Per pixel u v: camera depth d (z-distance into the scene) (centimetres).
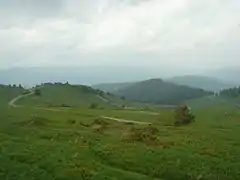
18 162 4919
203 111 15462
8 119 8894
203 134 8419
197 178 4962
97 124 9081
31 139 6569
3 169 4572
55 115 11150
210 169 5331
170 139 7400
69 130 7844
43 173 4547
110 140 6906
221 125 10812
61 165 4853
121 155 5659
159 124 10781
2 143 5884
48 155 5303
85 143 6431
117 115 13162
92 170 4775
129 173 4847
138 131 7631
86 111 14575
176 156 5800
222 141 7619
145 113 14575
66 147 5934
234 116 13512
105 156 5581
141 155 5716
